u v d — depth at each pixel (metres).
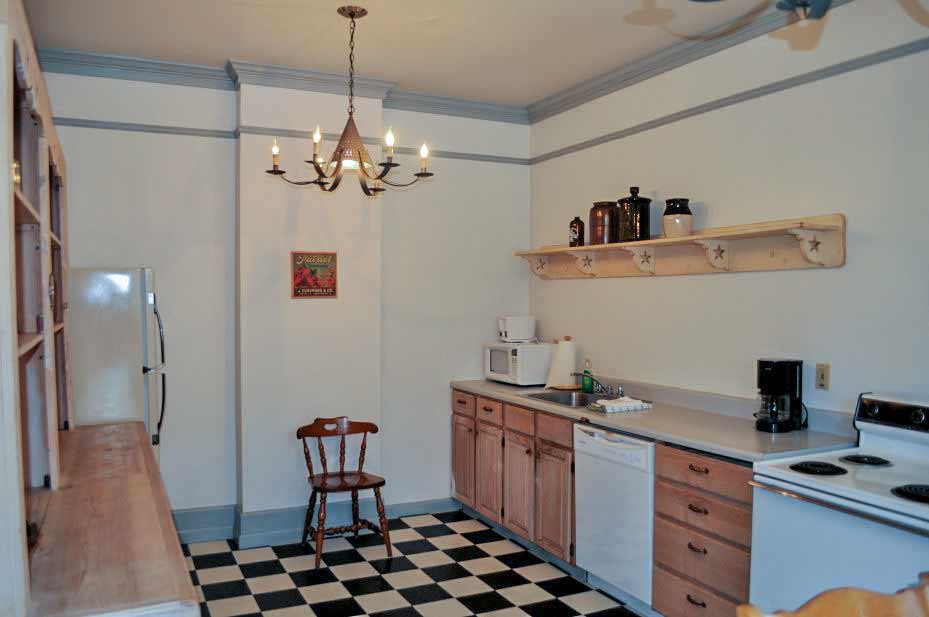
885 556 2.00
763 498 2.38
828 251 2.84
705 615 2.71
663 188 3.74
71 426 3.09
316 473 4.18
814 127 2.94
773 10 3.04
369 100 4.27
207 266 4.09
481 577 3.56
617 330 4.11
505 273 4.90
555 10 3.12
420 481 4.66
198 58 3.83
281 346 4.09
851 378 2.80
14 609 1.26
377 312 4.33
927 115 2.54
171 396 4.04
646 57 3.74
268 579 3.52
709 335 3.47
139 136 3.95
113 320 3.66
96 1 3.04
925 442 2.41
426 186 4.63
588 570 3.38
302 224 4.12
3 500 1.26
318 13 3.18
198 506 4.11
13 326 1.29
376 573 3.61
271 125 4.03
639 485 3.03
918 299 2.57
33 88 1.74
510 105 4.77
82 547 1.59
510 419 4.02
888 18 2.65
